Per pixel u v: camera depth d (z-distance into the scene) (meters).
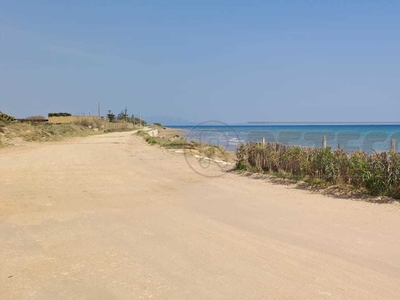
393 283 4.14
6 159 18.20
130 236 5.92
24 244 5.55
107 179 11.95
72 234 6.04
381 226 6.36
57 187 10.47
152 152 22.20
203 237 5.85
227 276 4.36
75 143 32.53
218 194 9.42
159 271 4.52
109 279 4.29
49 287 4.08
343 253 5.08
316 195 9.11
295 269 4.54
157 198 8.98
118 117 123.38
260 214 7.31
